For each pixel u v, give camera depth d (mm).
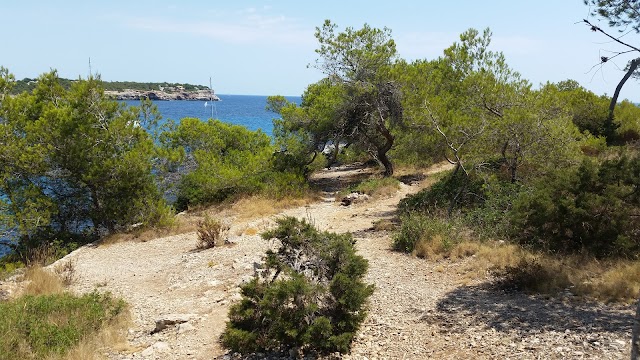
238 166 22812
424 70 20375
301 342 5930
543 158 12828
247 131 26562
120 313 8000
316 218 16438
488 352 5293
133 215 17297
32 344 6320
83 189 17688
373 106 22766
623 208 8398
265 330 6148
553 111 13602
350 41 22516
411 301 7574
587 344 5105
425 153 14820
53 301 7809
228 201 20438
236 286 9211
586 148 18891
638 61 5355
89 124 17109
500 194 12477
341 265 6477
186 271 11102
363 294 6082
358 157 34000
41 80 18078
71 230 18141
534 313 6363
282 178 21141
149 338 7172
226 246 13312
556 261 8266
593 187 9008
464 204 13547
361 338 6285
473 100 14484
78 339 6586
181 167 22234
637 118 25250
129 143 17953
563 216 8836
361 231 13664
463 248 10047
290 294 5902
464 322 6355
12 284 10664
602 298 6699
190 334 7105
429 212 13289
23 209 16094
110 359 6363
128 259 13414
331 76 23219
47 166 16562
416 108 14172
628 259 7949
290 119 25141
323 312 6129
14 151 16109
